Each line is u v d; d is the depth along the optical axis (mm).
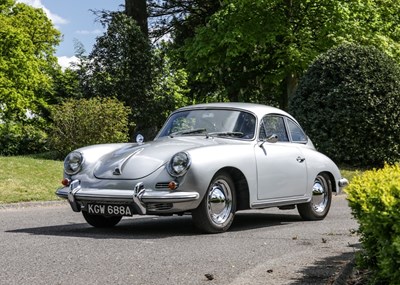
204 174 8336
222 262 6492
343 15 28578
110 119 22938
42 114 49250
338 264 6328
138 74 27484
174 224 9945
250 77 31312
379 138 21188
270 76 30594
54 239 8000
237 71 31500
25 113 50062
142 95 27500
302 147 10469
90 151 9125
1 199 13297
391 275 4180
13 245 7484
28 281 5555
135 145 9344
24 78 49719
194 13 33250
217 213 8680
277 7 29469
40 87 49969
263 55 29938
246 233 8773
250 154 9141
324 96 21453
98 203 8492
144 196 8211
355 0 29312
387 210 4219
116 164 8633
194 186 8273
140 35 27922
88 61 27469
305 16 29828
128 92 27109
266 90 33094
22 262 6410
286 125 10375
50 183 15641
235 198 8891
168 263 6410
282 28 28688
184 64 32344
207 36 29891
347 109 21000
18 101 48312
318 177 10695
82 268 6121
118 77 27219
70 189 8672
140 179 8359
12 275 5797
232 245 7617
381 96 21031
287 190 9820
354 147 21141
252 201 9102
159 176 8336
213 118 9703
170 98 28562
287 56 28656
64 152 23375
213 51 30188
